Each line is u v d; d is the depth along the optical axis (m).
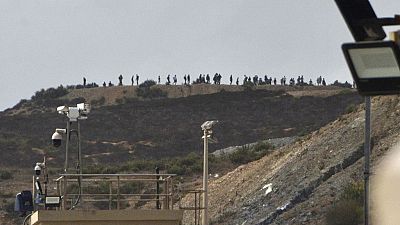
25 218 118.38
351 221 176.38
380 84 22.73
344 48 22.59
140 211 105.88
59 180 113.06
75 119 118.00
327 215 180.50
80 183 110.50
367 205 68.56
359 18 22.67
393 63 22.52
